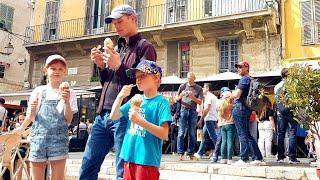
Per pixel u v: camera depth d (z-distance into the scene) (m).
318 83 4.59
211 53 16.22
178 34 16.84
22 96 17.58
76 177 6.38
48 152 3.65
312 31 14.73
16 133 5.34
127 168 2.93
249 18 14.98
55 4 21.86
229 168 5.45
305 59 14.05
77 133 13.64
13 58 25.31
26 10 27.19
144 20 18.30
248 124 6.23
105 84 3.57
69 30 20.67
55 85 3.92
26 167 5.73
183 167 5.96
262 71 14.95
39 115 3.74
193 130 7.54
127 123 3.16
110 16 3.43
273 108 9.66
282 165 6.12
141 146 2.88
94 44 18.98
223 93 7.11
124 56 3.48
